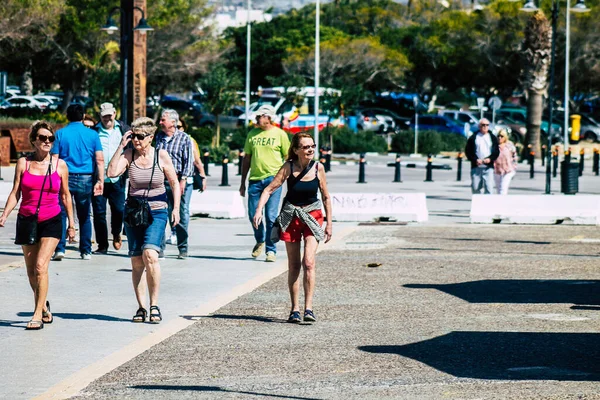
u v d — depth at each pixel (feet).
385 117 424.46
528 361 56.34
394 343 61.36
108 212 143.13
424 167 288.51
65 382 52.44
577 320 68.28
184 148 94.07
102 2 350.23
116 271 89.04
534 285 83.25
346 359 57.31
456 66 529.45
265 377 53.47
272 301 76.18
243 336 63.82
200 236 116.26
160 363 56.70
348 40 525.75
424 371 54.24
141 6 166.30
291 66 515.50
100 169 93.50
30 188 64.75
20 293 77.97
